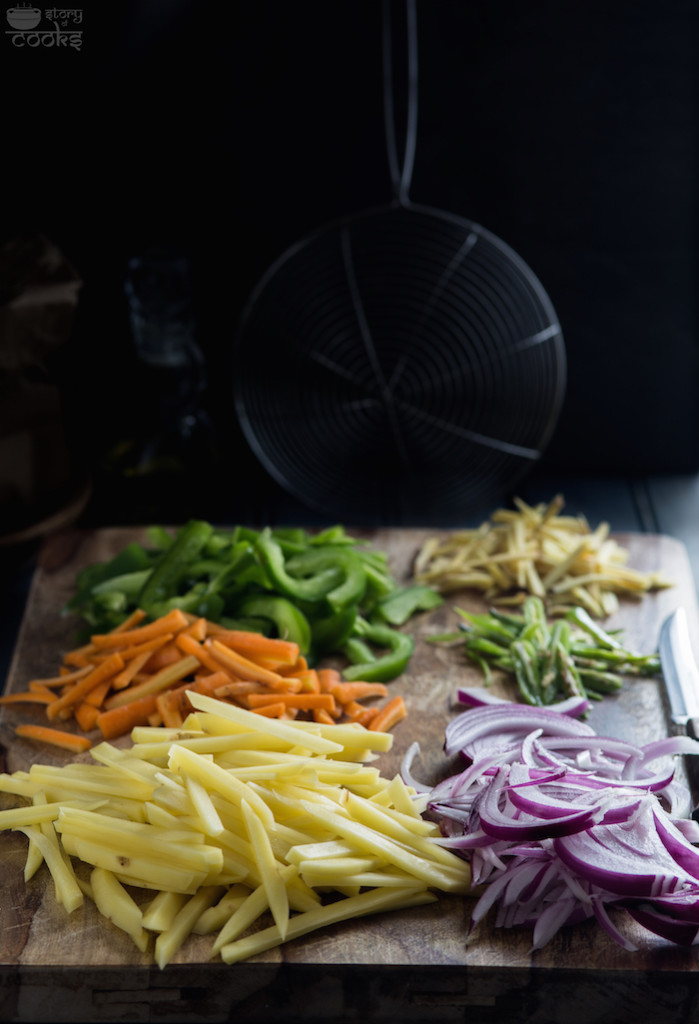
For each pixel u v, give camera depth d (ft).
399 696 2.21
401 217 2.87
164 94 2.70
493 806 1.83
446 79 2.69
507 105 2.72
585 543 2.44
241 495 2.93
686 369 2.99
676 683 2.17
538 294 2.79
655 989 1.74
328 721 2.10
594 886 1.78
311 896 1.79
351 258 2.92
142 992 1.74
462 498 2.96
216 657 2.16
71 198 2.81
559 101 2.71
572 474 3.07
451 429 3.06
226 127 2.75
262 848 1.77
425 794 1.92
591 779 1.90
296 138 2.76
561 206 2.83
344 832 1.81
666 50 2.64
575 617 2.33
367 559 2.44
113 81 2.68
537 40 2.64
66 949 1.74
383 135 2.76
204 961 1.72
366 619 2.39
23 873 1.86
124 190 2.81
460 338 3.00
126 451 2.91
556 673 2.21
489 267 2.91
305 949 1.74
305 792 1.87
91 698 2.15
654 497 2.98
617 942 1.75
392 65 2.68
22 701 2.20
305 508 2.90
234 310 2.96
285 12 2.62
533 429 3.06
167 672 2.16
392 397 3.06
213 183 2.81
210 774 1.84
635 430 3.07
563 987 1.74
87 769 1.94
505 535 2.55
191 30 2.63
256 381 3.03
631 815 1.81
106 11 2.58
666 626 2.30
